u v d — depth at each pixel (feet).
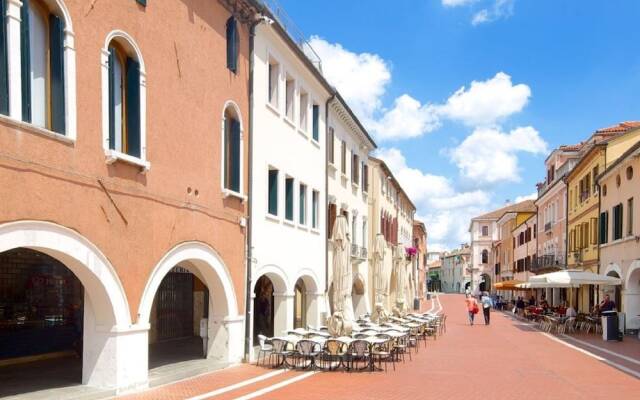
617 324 82.69
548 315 105.29
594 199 113.50
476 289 315.17
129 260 37.01
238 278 53.21
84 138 33.09
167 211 41.50
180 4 43.86
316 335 58.13
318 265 80.18
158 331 64.49
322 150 82.94
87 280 34.45
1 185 27.68
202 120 46.93
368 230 118.42
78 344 50.75
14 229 28.35
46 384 36.88
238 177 53.78
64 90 31.86
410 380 46.16
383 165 125.08
